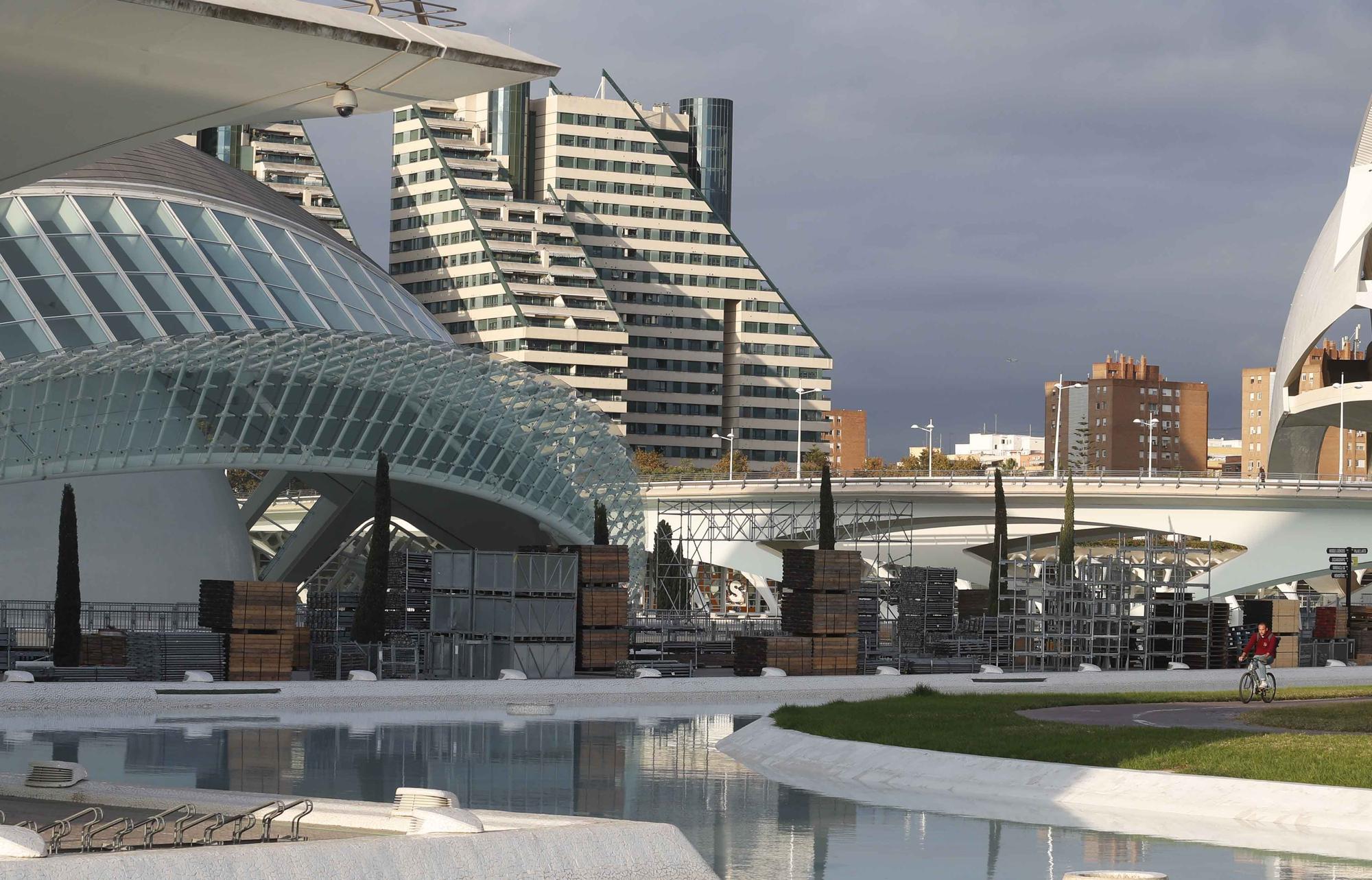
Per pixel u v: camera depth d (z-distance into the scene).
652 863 14.96
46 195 69.56
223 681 50.69
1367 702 46.22
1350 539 120.19
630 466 84.38
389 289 83.50
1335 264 125.44
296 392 68.62
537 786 26.64
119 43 15.38
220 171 83.31
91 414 63.59
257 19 14.79
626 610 60.25
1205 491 121.75
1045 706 42.66
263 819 15.55
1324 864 19.33
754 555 129.00
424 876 13.58
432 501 81.88
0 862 11.92
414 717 42.94
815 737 32.41
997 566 86.69
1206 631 76.00
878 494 126.06
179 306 67.94
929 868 18.75
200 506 71.88
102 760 29.73
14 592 64.00
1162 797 24.64
